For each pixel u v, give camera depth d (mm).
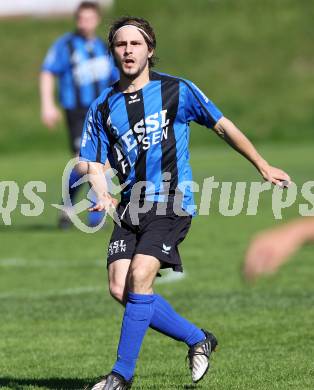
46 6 136875
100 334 27922
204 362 20672
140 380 21906
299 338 26406
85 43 50344
